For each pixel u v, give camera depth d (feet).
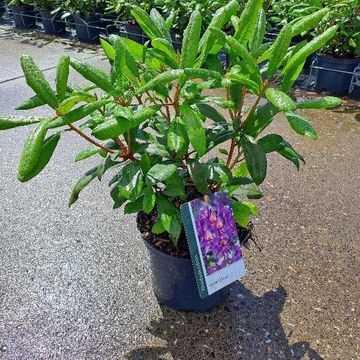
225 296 5.73
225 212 4.55
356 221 7.25
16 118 3.59
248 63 3.72
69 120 3.50
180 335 5.30
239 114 4.59
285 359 5.01
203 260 4.46
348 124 10.93
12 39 19.02
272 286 5.98
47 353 5.10
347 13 11.71
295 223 7.20
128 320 5.50
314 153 9.50
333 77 12.61
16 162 9.31
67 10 18.17
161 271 5.26
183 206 4.28
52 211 7.64
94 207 7.73
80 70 3.67
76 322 5.49
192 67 3.81
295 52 3.96
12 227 7.23
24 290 5.98
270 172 8.71
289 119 3.71
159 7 14.62
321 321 5.47
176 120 4.11
